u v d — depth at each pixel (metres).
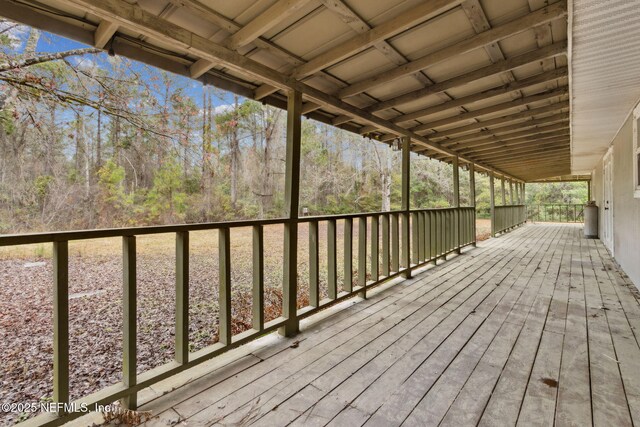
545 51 2.48
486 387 1.71
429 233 4.86
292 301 2.47
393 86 3.16
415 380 1.78
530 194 24.38
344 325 2.63
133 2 1.74
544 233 10.24
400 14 2.00
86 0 1.56
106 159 9.60
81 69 5.99
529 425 1.40
